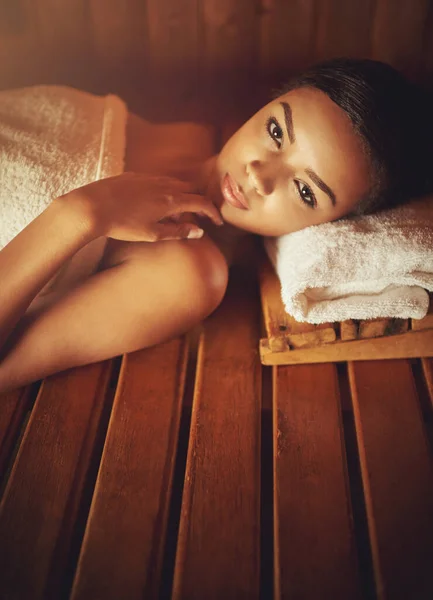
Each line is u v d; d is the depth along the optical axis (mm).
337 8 1327
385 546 775
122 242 976
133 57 1377
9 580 735
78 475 851
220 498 823
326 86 900
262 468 945
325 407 935
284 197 927
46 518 797
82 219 842
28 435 881
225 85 1415
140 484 837
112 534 781
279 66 1399
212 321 1065
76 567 795
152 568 758
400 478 848
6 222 982
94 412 927
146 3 1307
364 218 988
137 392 945
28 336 910
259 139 923
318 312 930
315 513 811
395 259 916
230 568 755
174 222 989
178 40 1356
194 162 1147
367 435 897
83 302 918
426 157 980
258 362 1005
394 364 996
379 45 1374
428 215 989
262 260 1136
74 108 1105
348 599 730
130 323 930
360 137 892
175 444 893
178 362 996
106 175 993
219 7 1314
